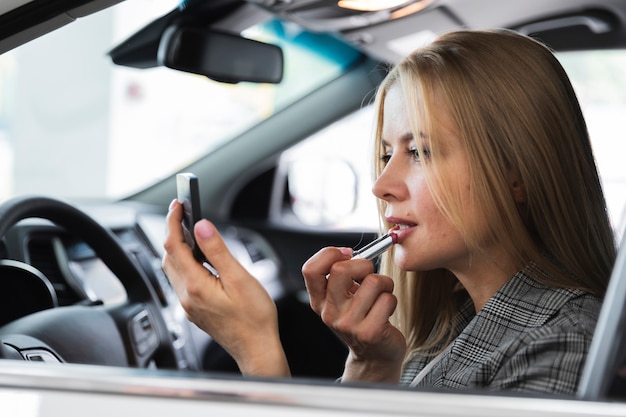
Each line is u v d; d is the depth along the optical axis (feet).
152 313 5.31
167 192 9.41
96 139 24.21
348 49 9.09
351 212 9.95
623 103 10.76
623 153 10.78
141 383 2.59
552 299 3.59
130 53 5.91
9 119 24.09
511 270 3.82
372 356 3.89
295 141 9.53
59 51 23.68
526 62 3.81
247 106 18.02
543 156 3.75
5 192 24.44
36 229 6.22
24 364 2.72
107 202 9.25
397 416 2.42
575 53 7.98
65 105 24.06
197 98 24.00
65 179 24.43
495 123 3.69
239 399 2.51
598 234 3.96
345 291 3.80
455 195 3.67
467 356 3.68
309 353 9.13
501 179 3.68
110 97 24.07
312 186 10.00
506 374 3.31
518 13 6.90
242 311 3.45
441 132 3.67
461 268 3.88
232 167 9.68
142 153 24.48
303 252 9.79
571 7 6.92
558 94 3.85
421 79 3.73
